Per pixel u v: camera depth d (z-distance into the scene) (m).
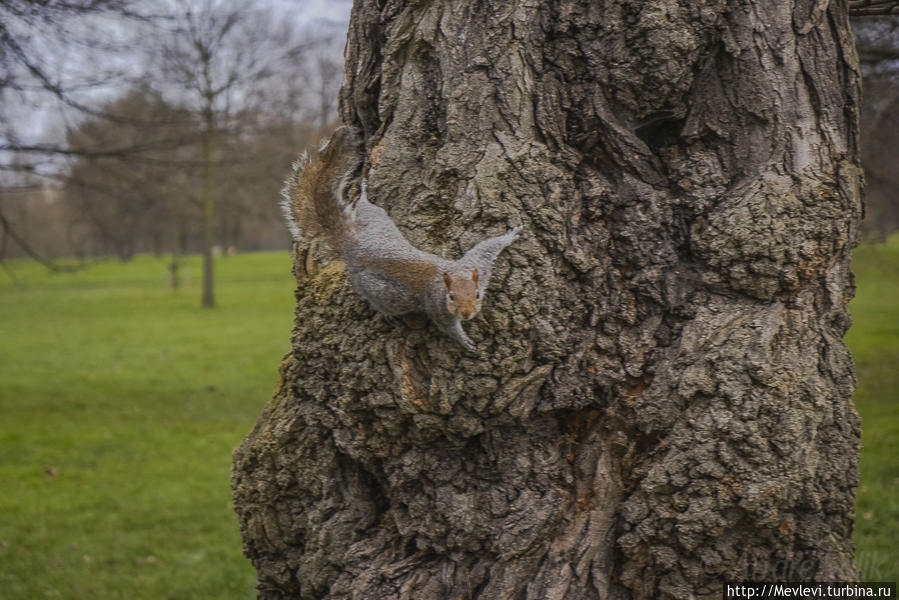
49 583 5.47
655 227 2.71
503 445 2.78
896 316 16.78
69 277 38.69
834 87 2.70
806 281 2.60
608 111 2.71
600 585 2.66
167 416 10.32
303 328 3.02
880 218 12.38
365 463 2.94
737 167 2.69
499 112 2.67
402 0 2.92
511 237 2.60
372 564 2.89
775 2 2.66
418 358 2.71
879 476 6.68
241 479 3.22
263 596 3.29
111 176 9.77
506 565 2.70
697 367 2.58
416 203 2.74
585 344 2.73
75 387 12.15
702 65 2.69
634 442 2.72
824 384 2.60
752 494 2.48
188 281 32.62
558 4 2.67
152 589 5.38
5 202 11.84
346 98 3.27
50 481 7.64
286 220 3.36
